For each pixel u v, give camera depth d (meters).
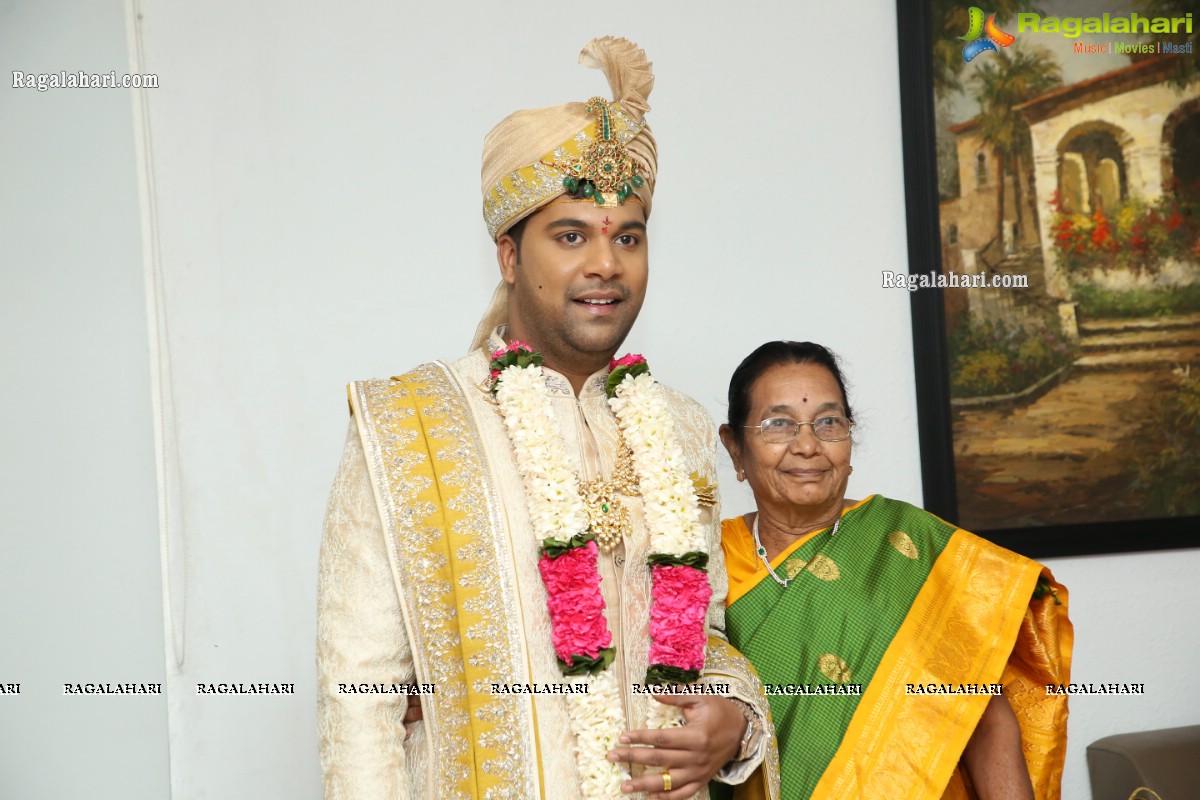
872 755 1.86
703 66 2.85
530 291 1.62
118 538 2.62
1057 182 2.96
